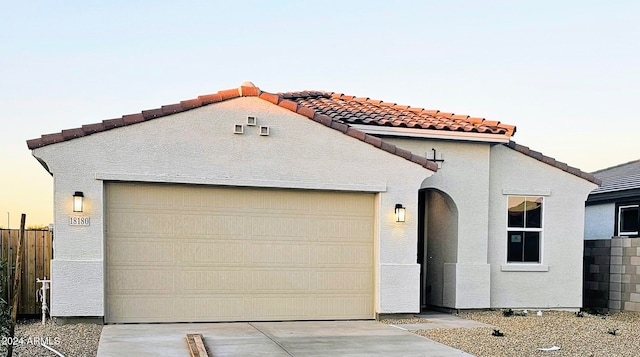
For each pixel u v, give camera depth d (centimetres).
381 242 1157
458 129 1279
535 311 1354
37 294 1039
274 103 1106
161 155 1038
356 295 1157
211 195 1079
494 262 1356
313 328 1026
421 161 1179
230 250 1084
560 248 1405
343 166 1141
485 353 849
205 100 1064
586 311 1434
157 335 907
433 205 1415
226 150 1075
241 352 797
